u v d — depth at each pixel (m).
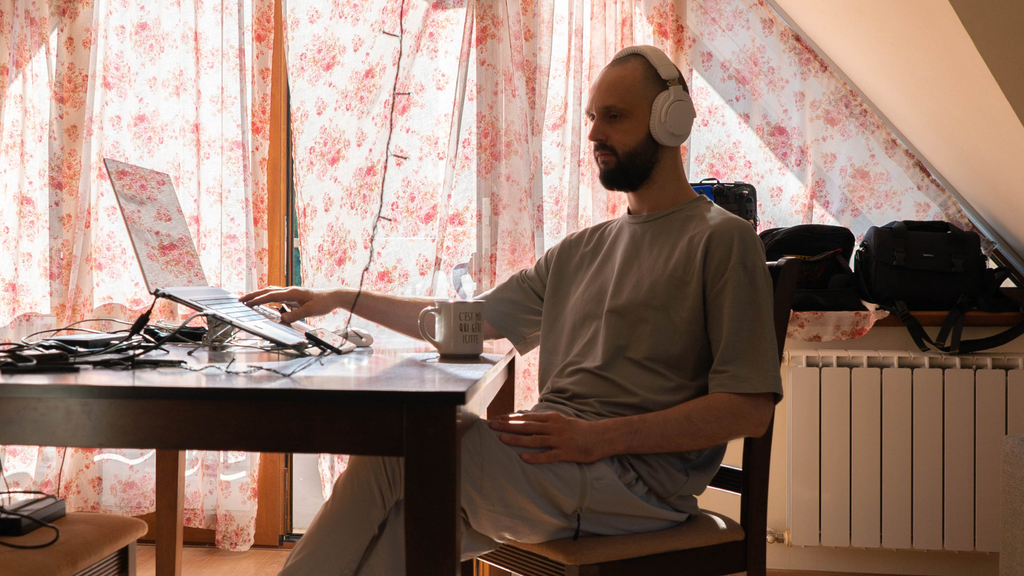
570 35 2.25
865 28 1.94
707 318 1.21
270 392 0.83
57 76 2.33
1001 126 1.76
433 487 0.83
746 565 1.22
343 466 2.27
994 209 2.22
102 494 2.36
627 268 1.32
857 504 2.15
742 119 2.37
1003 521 1.68
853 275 2.22
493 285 2.20
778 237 2.19
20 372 0.96
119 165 1.38
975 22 1.53
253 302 1.41
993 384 2.09
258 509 2.43
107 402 0.86
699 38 2.38
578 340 1.37
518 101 2.19
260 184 2.32
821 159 2.38
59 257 2.34
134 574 1.30
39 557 1.07
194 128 2.35
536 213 2.18
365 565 1.06
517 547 1.21
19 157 2.37
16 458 2.33
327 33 1.52
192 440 0.86
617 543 1.13
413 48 1.49
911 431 2.13
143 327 1.27
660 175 1.35
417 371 1.02
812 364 2.20
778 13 2.37
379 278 2.20
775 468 2.26
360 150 1.49
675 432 1.12
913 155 2.37
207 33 2.36
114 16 2.37
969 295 2.16
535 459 1.09
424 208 2.24
